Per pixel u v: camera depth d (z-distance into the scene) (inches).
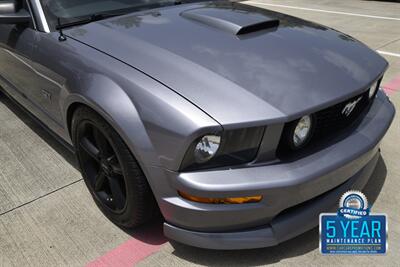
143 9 113.2
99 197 97.5
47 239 92.0
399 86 171.6
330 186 78.2
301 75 79.0
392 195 102.3
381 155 120.3
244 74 77.2
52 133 119.4
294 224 77.6
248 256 85.7
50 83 100.3
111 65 83.4
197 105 70.2
